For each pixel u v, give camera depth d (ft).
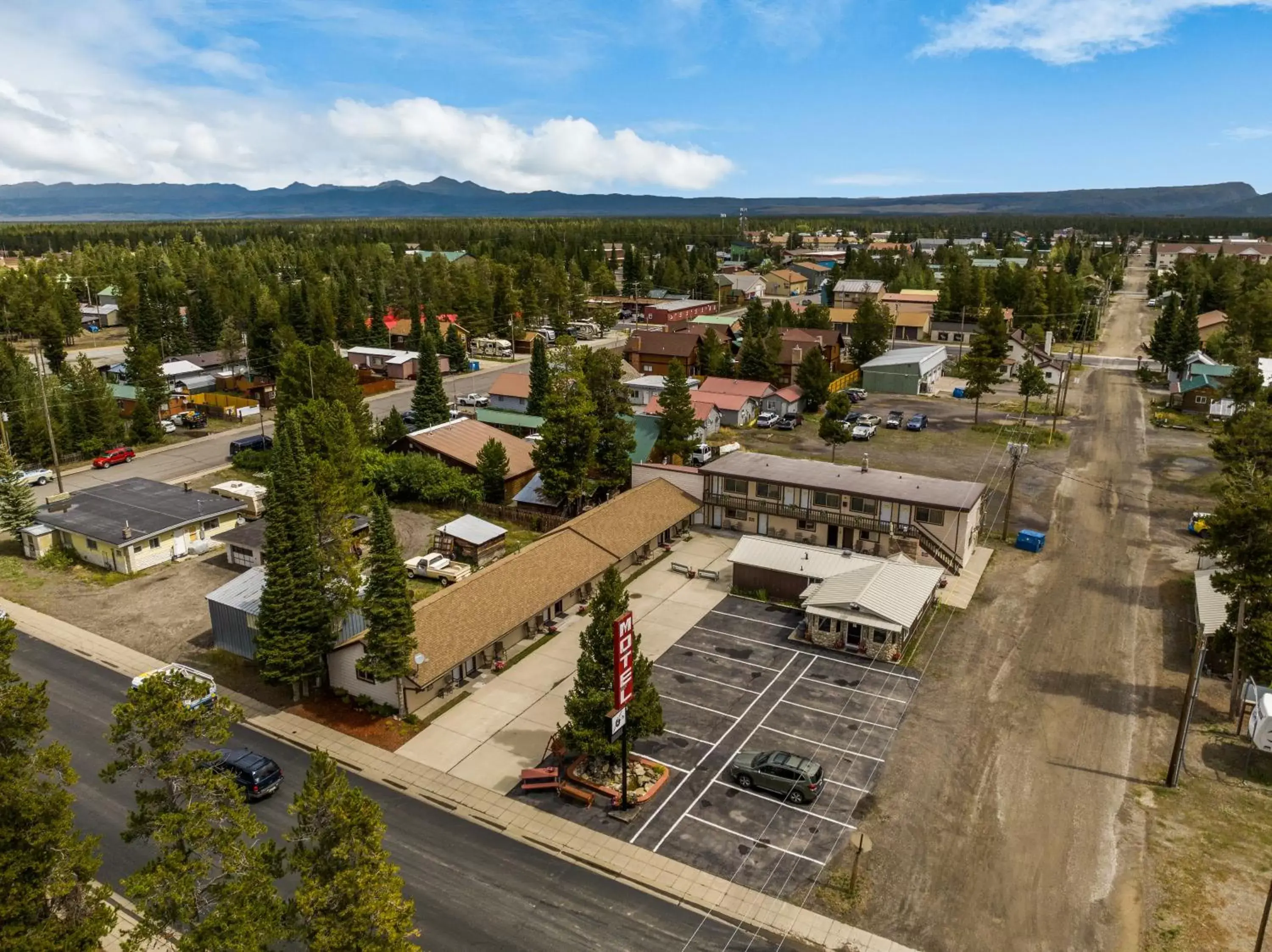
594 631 109.60
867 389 383.24
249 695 139.85
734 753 122.01
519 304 517.55
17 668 148.25
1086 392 372.17
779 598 174.19
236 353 398.62
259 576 158.71
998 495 237.25
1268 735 115.24
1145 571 186.91
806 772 110.93
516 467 244.42
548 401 214.28
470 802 111.96
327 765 71.36
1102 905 93.30
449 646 136.98
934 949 87.30
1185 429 307.58
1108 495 237.25
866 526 191.52
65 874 74.28
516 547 204.33
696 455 265.13
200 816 73.31
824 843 103.30
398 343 484.33
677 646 154.20
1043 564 191.01
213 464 272.10
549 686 141.08
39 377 280.92
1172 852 101.50
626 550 183.52
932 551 184.85
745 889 95.71
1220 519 131.95
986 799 111.65
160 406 315.78
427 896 94.73
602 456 221.46
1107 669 145.79
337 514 146.51
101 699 138.51
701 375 387.96
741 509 209.26
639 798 111.04
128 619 168.35
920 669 145.89
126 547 187.83
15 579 188.24
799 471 210.79
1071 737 125.80
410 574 188.34
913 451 282.56
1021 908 92.79
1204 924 90.33
